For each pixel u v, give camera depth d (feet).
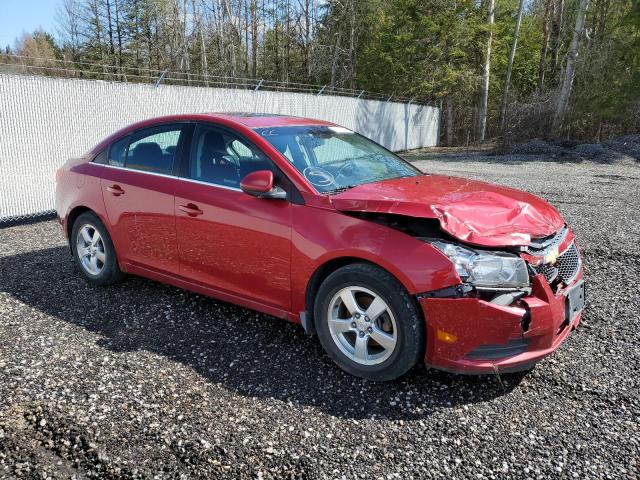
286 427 9.07
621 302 14.69
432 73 99.25
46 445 8.52
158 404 9.71
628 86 73.46
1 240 22.17
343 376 10.80
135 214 14.20
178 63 132.77
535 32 127.34
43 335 12.67
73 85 28.68
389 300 9.84
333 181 11.80
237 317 13.76
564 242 11.04
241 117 13.58
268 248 11.49
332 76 119.03
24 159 26.45
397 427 9.09
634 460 8.19
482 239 9.46
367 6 119.03
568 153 63.62
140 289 15.87
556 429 9.00
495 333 9.31
